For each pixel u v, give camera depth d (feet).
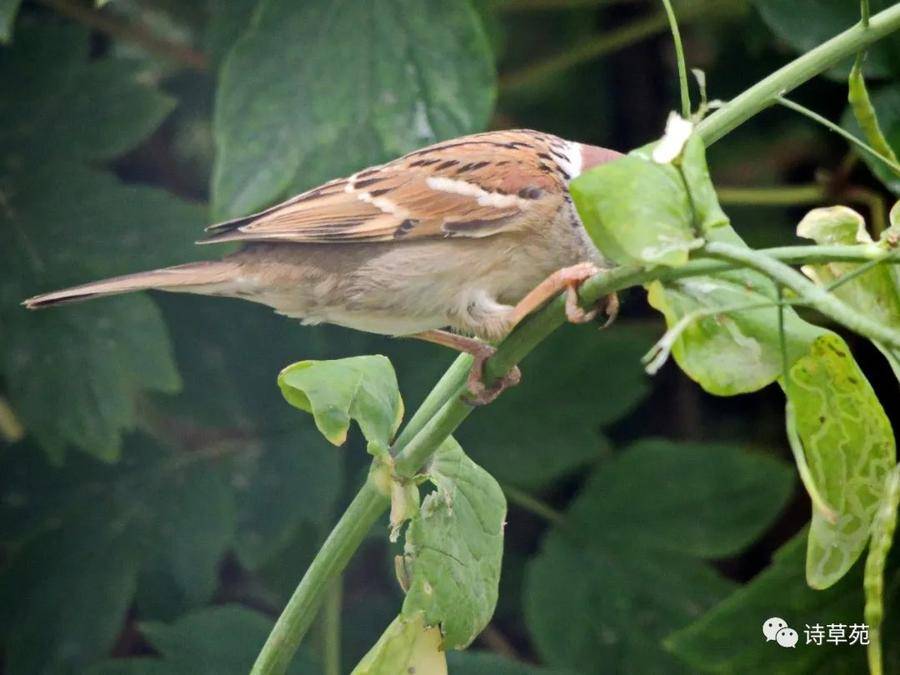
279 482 29.89
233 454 30.22
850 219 19.36
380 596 31.99
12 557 29.43
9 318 28.32
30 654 28.91
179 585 29.32
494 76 26.40
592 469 32.81
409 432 20.22
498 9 33.37
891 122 26.99
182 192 35.17
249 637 28.04
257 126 26.32
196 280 23.15
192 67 33.17
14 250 28.73
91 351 27.99
